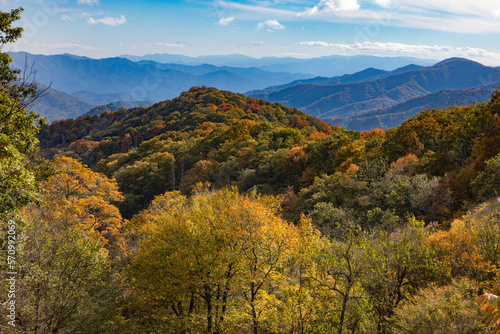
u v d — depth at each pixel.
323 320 15.32
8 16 11.38
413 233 17.08
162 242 19.97
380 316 15.84
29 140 13.38
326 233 28.00
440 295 12.65
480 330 10.77
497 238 15.79
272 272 16.72
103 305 18.66
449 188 30.59
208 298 18.19
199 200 24.72
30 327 13.65
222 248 17.72
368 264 15.20
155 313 20.72
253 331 17.20
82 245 18.81
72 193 29.45
